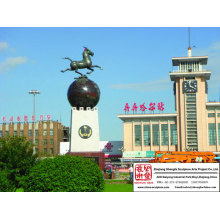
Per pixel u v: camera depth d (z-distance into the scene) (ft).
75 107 181.06
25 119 413.18
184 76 405.18
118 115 419.95
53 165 90.02
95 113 180.24
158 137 414.62
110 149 426.51
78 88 176.45
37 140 407.85
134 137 420.77
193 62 407.85
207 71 396.37
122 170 250.16
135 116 417.69
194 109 401.29
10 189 106.22
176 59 404.77
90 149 177.17
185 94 404.98
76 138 178.09
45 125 409.49
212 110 403.95
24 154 114.32
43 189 88.17
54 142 405.39
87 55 181.78
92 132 178.70
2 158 110.52
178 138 403.95
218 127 399.85
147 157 406.00
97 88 180.45
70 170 89.51
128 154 409.90
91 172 91.91
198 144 394.93
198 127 397.39
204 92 403.54
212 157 165.48
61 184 87.45
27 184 91.66
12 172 108.47
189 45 409.28
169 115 409.28
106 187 141.18
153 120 419.13
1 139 115.14
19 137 117.91
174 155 165.68
